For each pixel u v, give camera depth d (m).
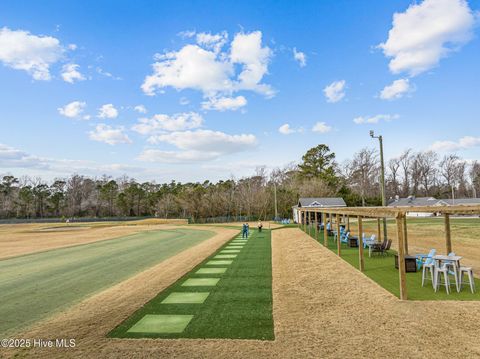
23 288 10.86
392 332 6.04
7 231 49.53
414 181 75.69
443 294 8.16
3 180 88.50
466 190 75.12
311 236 24.05
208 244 22.70
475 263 12.57
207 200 62.00
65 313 7.93
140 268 14.12
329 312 7.28
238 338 6.01
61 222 72.44
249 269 12.73
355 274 10.80
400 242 7.93
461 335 5.79
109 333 6.44
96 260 16.86
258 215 60.34
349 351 5.37
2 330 6.90
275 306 7.85
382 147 16.73
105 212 84.31
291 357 5.22
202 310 7.71
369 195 72.12
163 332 6.40
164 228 46.19
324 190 59.00
